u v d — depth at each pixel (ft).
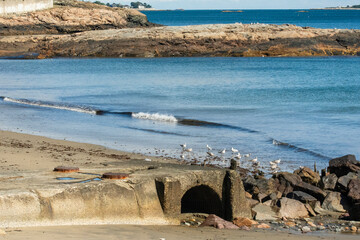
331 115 115.75
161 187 37.86
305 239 36.47
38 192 33.32
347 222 43.60
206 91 167.32
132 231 33.63
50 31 433.07
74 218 33.83
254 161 67.62
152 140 85.25
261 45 334.03
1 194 31.94
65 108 126.82
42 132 91.86
